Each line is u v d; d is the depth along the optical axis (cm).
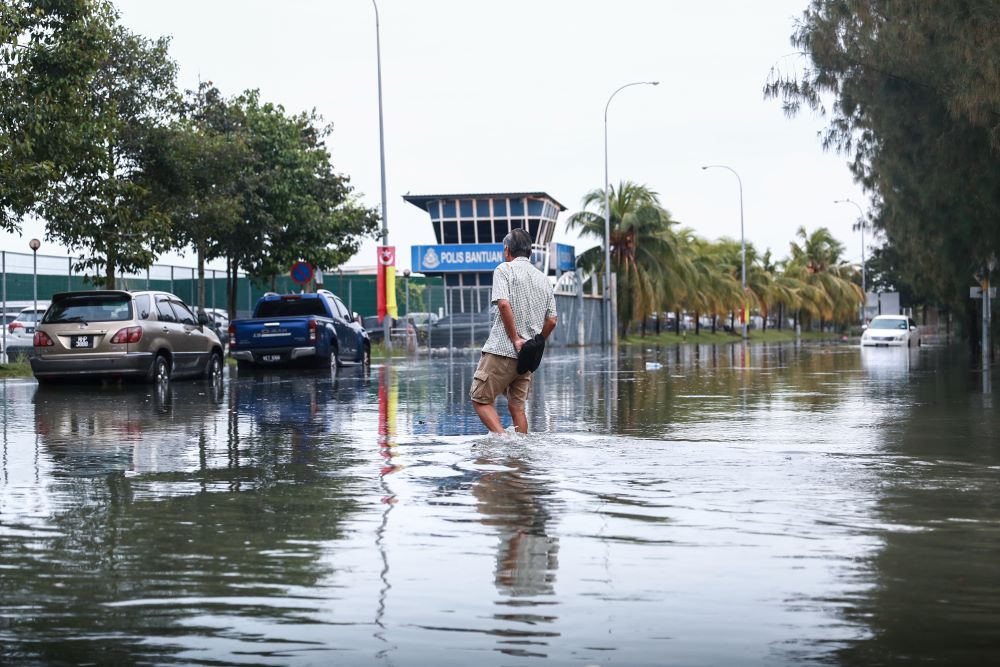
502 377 980
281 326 2552
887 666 335
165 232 2658
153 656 350
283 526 566
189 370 2147
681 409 1378
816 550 496
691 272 7931
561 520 573
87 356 1944
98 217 2547
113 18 2961
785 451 879
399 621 386
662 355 4062
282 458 870
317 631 375
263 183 3494
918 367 2797
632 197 7481
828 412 1323
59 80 2259
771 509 604
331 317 2736
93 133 2361
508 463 805
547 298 991
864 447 913
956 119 2459
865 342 5156
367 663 341
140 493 688
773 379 2186
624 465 791
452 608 402
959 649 351
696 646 355
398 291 8006
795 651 350
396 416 1296
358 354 2923
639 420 1209
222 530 555
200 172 3086
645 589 427
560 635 368
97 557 493
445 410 1395
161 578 452
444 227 7981
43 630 379
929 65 2511
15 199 2198
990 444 944
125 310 1975
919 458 835
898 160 2794
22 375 2477
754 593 420
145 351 1980
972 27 2233
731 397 1619
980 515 584
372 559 483
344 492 681
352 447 946
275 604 409
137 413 1359
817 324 15188
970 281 3628
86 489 707
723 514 588
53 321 1961
